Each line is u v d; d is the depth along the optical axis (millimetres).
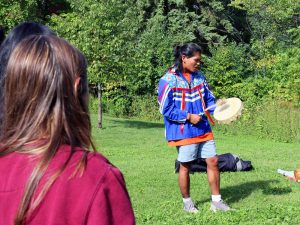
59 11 30766
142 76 28234
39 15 29359
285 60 26203
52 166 1669
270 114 19469
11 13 25641
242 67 29297
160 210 7395
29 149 1715
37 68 1750
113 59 20031
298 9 28828
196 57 7039
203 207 7477
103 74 20109
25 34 1874
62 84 1763
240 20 35750
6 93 1782
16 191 1672
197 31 33844
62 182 1646
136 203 7938
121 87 29078
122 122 23547
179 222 6695
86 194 1642
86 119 1821
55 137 1717
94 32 19672
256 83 27422
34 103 1750
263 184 9250
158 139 17547
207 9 33594
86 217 1633
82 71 1831
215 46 32875
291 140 18812
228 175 10117
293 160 12539
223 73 29281
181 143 7086
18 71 1757
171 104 7039
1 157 1744
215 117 6738
